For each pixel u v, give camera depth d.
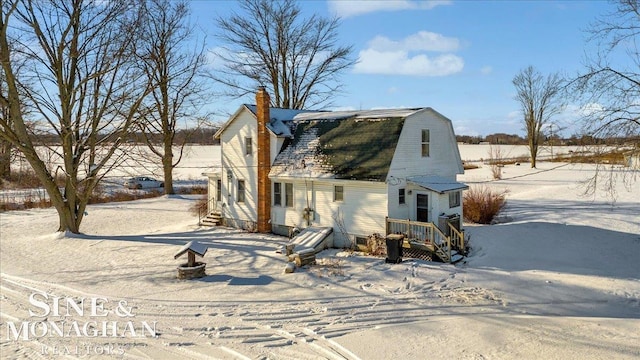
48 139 27.42
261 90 24.11
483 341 10.02
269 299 13.64
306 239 20.75
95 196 40.03
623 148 15.51
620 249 19.98
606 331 10.52
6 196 40.81
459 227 21.23
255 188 25.17
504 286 14.97
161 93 39.34
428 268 17.00
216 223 27.14
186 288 14.92
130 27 24.09
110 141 26.30
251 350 9.93
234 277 16.17
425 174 22.14
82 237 24.12
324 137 23.19
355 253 19.81
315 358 9.45
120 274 16.92
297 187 23.11
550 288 14.77
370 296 13.89
